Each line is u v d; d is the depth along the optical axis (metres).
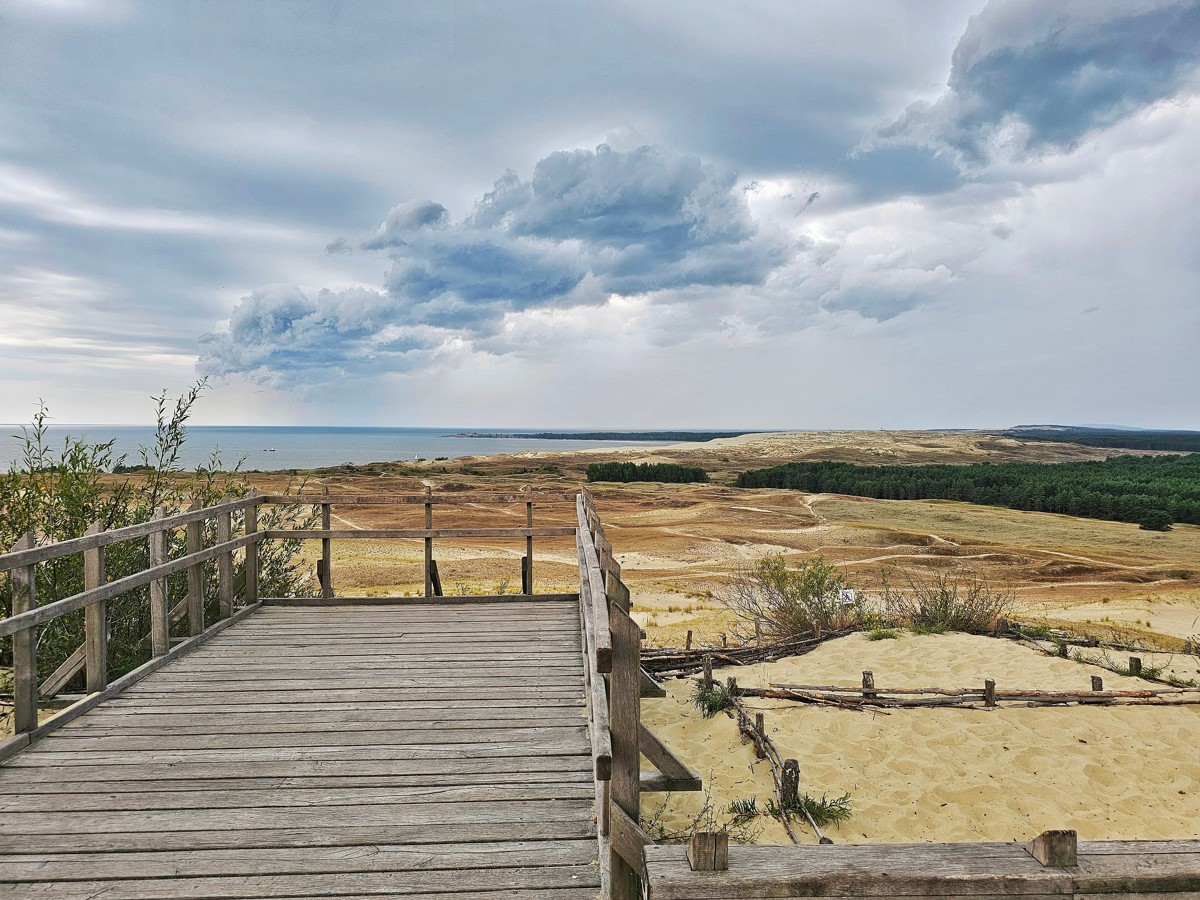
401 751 4.05
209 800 3.48
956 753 6.25
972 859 1.88
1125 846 1.92
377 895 2.79
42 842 3.12
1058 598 22.67
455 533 7.83
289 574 9.32
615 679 2.52
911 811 5.39
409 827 3.26
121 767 3.83
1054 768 5.96
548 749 4.07
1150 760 6.05
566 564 25.06
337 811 3.39
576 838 3.19
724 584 21.62
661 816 5.29
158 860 2.99
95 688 4.80
